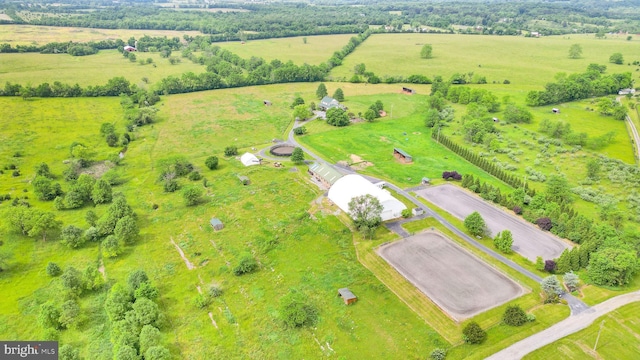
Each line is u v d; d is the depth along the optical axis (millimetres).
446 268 81500
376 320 68438
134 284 72312
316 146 145250
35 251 86312
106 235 91625
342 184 106125
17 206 98250
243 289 75625
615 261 75188
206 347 62906
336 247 88125
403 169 127250
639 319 68000
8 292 74625
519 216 100938
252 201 106938
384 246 88500
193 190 104375
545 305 71438
